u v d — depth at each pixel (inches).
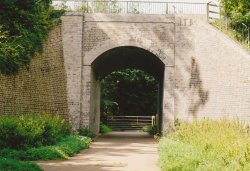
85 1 962.7
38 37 794.2
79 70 895.7
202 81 877.8
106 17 909.8
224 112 845.2
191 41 897.5
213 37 872.3
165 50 900.0
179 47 897.5
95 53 903.7
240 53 840.9
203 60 880.9
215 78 863.1
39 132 613.6
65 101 884.0
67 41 900.6
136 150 690.8
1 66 681.6
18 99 726.5
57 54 873.5
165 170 428.1
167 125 882.1
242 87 832.3
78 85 892.6
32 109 768.9
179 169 402.6
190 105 880.3
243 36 966.4
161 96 1034.1
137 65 1197.1
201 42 886.4
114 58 1048.2
